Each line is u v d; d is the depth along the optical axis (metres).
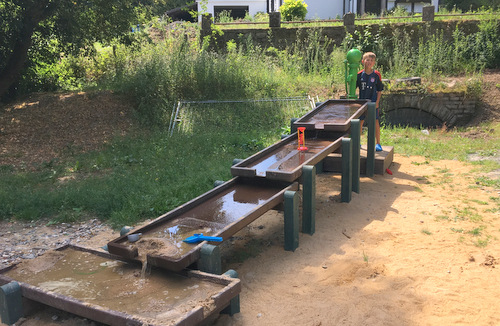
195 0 26.17
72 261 3.77
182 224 4.11
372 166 7.39
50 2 11.50
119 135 11.30
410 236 5.04
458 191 6.62
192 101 12.75
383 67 15.73
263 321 3.41
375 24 16.27
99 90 13.45
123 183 7.20
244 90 13.50
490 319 3.36
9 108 12.84
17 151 10.37
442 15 16.28
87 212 6.32
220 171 7.65
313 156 5.34
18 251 5.04
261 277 4.16
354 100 7.87
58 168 8.84
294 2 21.08
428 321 3.37
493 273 4.09
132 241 3.71
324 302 3.66
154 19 16.77
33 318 3.39
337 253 4.64
